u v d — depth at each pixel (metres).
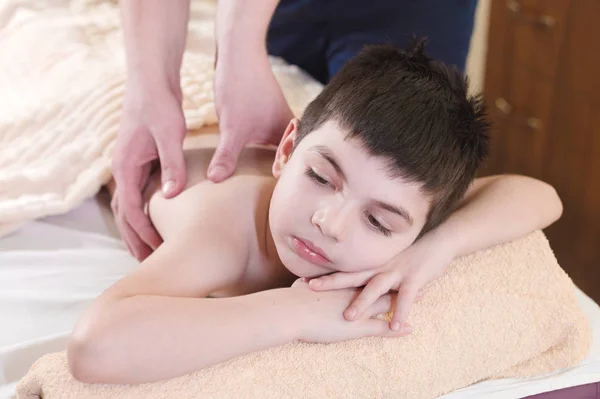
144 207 0.88
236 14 0.86
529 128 1.83
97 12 1.35
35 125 1.01
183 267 0.71
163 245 0.74
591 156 1.67
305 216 0.69
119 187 0.86
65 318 0.79
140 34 0.88
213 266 0.73
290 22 1.36
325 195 0.68
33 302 0.80
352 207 0.67
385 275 0.72
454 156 0.73
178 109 0.88
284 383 0.66
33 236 0.91
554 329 0.79
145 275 0.68
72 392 0.60
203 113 0.99
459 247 0.77
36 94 1.08
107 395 0.61
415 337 0.72
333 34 1.34
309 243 0.70
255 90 0.88
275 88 0.90
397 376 0.70
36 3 1.32
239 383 0.64
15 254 0.87
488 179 0.89
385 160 0.67
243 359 0.66
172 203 0.82
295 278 0.83
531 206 0.84
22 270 0.85
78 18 1.29
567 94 1.69
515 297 0.78
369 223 0.69
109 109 1.00
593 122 1.64
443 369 0.73
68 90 1.06
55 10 1.32
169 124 0.86
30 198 0.93
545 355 0.80
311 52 1.39
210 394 0.63
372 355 0.70
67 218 0.96
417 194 0.70
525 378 0.79
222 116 0.87
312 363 0.68
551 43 1.69
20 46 1.20
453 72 0.79
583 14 1.59
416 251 0.75
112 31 1.27
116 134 0.97
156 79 0.87
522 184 0.87
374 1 1.29
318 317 0.69
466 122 0.75
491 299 0.77
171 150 0.85
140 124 0.86
